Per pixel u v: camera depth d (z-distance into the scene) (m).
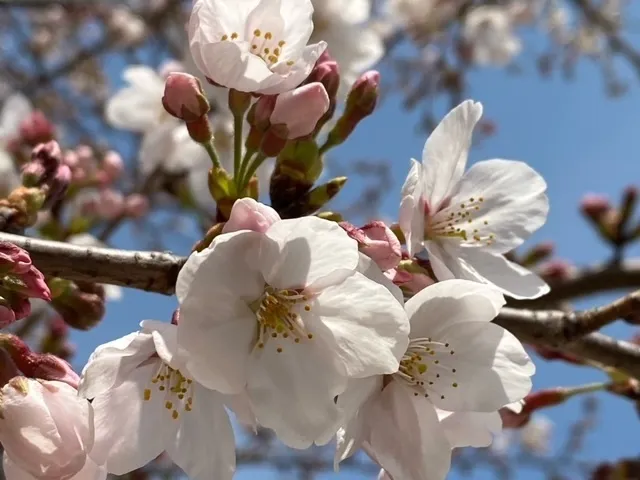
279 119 0.13
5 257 0.12
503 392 0.12
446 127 0.14
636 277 0.27
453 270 0.15
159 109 0.28
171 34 0.47
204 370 0.11
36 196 0.15
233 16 0.13
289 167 0.14
